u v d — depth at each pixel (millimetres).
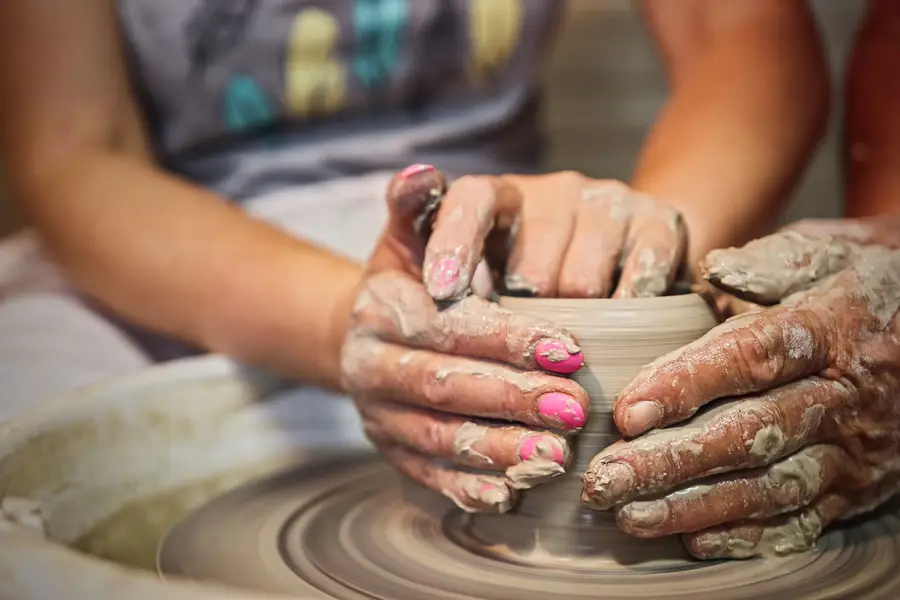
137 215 954
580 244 666
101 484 781
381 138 1250
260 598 468
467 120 1298
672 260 658
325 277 841
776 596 559
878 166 1071
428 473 652
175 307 909
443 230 607
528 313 614
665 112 1027
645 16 1285
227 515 771
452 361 604
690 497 562
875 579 583
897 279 628
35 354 1037
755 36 1059
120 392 826
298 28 1174
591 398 586
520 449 564
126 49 1182
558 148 2191
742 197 837
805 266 627
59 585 495
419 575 618
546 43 1383
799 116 953
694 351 554
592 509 567
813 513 615
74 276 1005
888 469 650
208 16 1160
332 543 688
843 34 2141
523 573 604
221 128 1219
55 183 1020
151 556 718
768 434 558
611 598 564
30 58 1085
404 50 1220
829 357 601
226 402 905
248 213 1101
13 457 707
